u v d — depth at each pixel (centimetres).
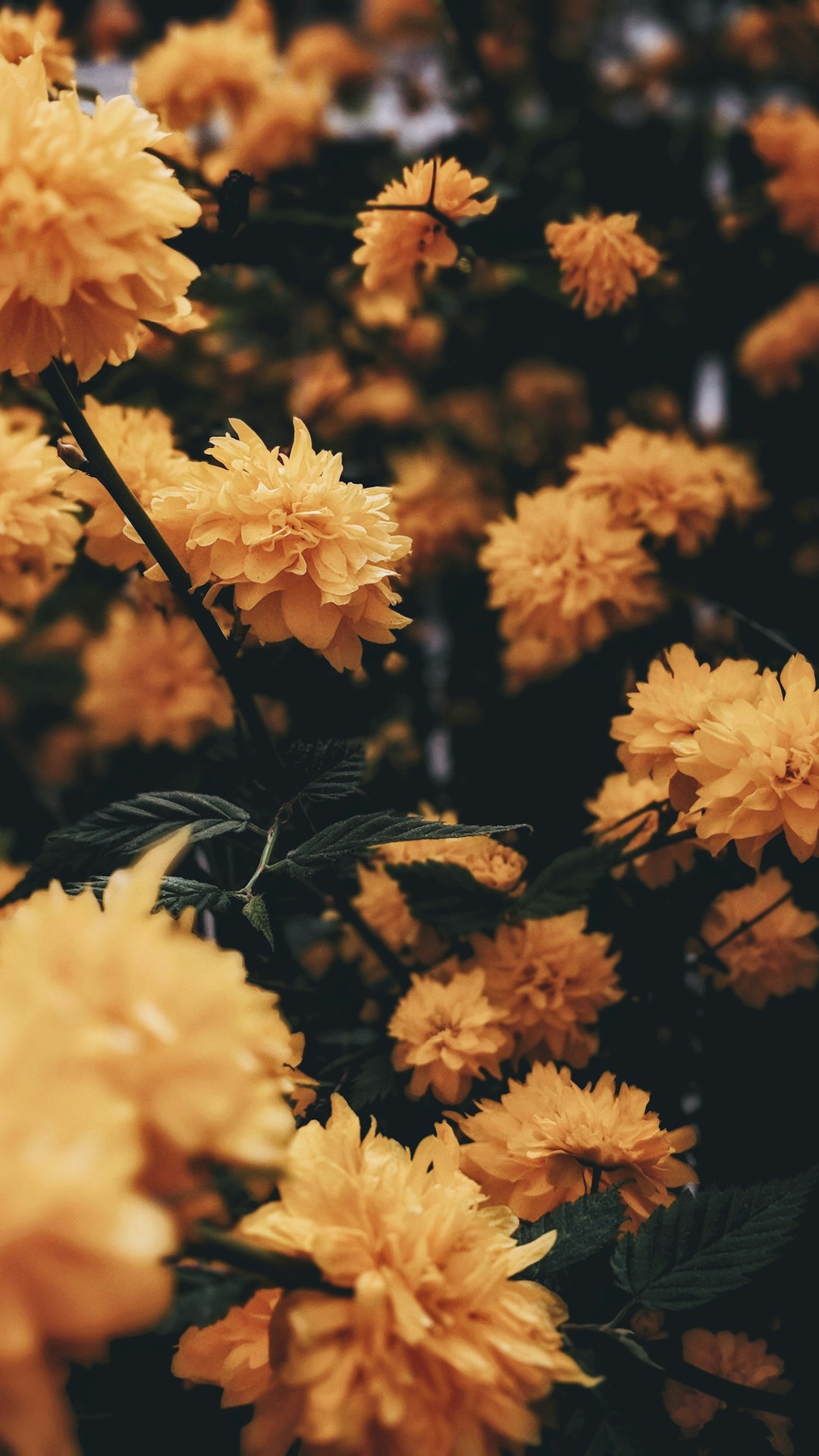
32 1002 21
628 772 39
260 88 60
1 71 35
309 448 37
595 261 47
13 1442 18
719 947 44
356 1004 44
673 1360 33
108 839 37
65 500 43
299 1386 28
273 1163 24
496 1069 41
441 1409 27
